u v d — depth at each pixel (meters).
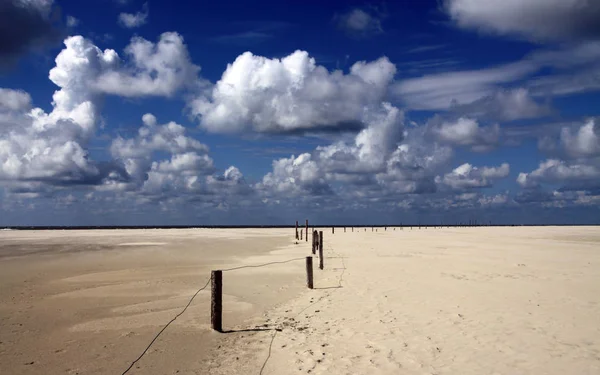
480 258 23.98
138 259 25.31
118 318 10.92
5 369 7.29
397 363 7.37
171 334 9.49
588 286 14.47
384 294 13.36
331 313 11.20
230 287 15.33
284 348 8.40
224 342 8.90
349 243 40.00
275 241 46.44
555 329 9.26
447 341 8.52
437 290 13.84
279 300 13.16
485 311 10.92
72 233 74.25
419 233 74.06
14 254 28.72
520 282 15.35
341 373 6.98
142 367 7.46
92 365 7.54
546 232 79.69
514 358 7.52
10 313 11.39
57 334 9.48
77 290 14.80
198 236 60.53
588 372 6.86
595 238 52.47
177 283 16.33
